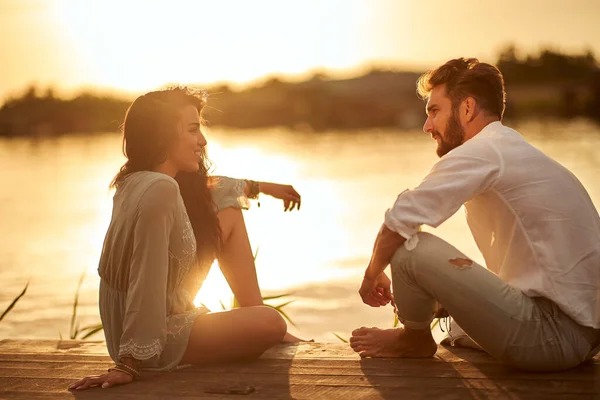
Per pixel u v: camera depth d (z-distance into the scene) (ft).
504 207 9.18
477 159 9.14
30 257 34.88
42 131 224.33
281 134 243.60
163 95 10.13
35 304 24.72
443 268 9.12
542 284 9.04
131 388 9.33
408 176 79.20
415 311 9.73
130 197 9.62
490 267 9.74
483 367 9.72
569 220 9.04
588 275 9.05
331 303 24.68
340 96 249.55
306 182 75.20
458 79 9.66
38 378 9.91
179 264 9.97
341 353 10.62
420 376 9.47
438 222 9.17
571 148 97.81
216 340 9.96
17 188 75.31
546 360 9.18
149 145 10.01
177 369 10.00
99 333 20.74
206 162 11.07
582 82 199.00
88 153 159.43
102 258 10.05
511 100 201.16
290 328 21.29
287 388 9.21
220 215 11.48
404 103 238.68
